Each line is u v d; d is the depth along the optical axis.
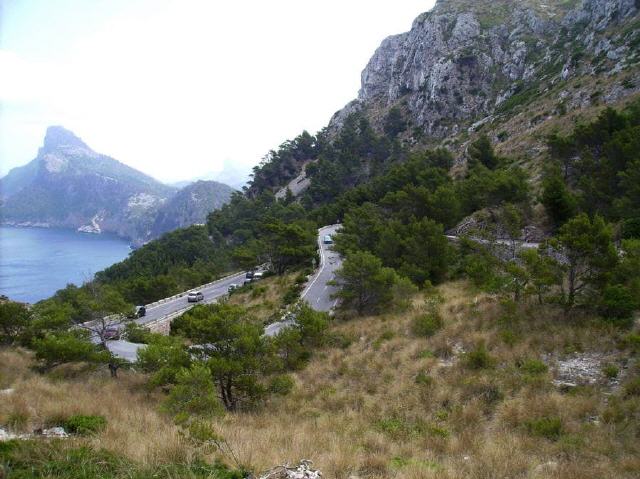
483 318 18.45
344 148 123.44
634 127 37.56
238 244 97.69
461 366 14.75
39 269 160.00
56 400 10.90
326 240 59.81
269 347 16.19
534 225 36.06
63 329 23.23
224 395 14.73
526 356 14.28
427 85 117.62
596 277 16.16
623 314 15.09
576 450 8.73
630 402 10.38
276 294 40.34
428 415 11.86
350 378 16.39
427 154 75.00
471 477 7.16
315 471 6.48
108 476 5.41
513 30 112.81
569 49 89.81
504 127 74.44
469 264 27.86
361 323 23.86
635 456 8.13
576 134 42.59
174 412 11.24
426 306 22.52
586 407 10.63
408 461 8.09
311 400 14.99
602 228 16.50
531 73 94.56
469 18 121.88
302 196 114.69
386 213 51.16
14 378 15.63
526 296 18.59
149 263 90.31
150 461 6.04
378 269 27.16
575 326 15.43
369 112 146.38
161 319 39.72
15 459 5.54
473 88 107.81
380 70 159.25
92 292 27.27
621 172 31.52
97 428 8.13
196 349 15.96
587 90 62.09
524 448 8.98
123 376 20.14
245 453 6.95
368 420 12.06
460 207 45.12
